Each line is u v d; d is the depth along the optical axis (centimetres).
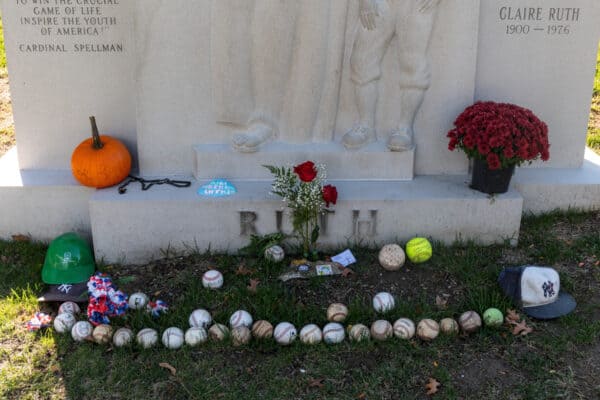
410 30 468
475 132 461
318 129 498
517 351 378
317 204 447
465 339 388
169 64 479
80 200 502
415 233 483
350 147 491
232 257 476
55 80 511
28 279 456
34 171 529
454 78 493
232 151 493
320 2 456
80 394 351
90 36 502
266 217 474
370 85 485
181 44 474
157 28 469
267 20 461
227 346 381
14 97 513
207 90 487
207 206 469
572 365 366
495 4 504
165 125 495
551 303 410
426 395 346
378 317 404
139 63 478
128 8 495
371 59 476
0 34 910
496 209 476
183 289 439
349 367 366
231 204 470
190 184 493
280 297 424
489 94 529
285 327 383
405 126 497
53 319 413
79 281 449
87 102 519
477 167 481
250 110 492
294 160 495
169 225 473
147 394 349
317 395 347
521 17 508
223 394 347
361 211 475
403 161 500
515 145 454
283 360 371
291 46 471
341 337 383
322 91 486
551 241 488
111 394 350
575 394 345
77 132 527
